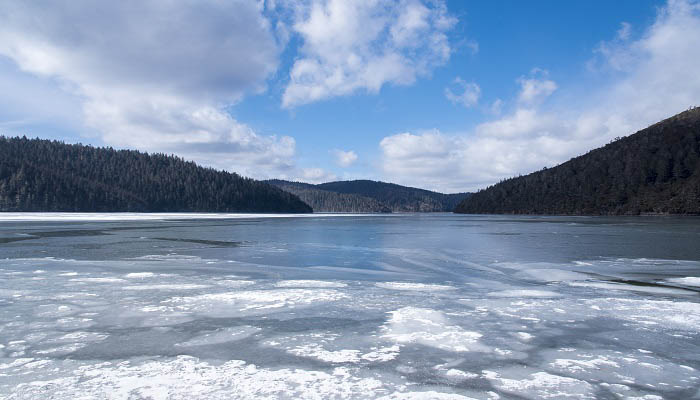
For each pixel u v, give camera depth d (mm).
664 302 9586
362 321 7879
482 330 7312
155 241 27297
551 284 12492
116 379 5035
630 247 23672
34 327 7426
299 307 8969
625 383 5027
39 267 15367
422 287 11617
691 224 53469
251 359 5812
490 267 16094
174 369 5387
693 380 5129
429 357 5934
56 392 4652
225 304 9234
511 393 4715
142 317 8133
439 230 42594
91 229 40344
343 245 25094
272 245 25016
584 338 6895
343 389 4770
